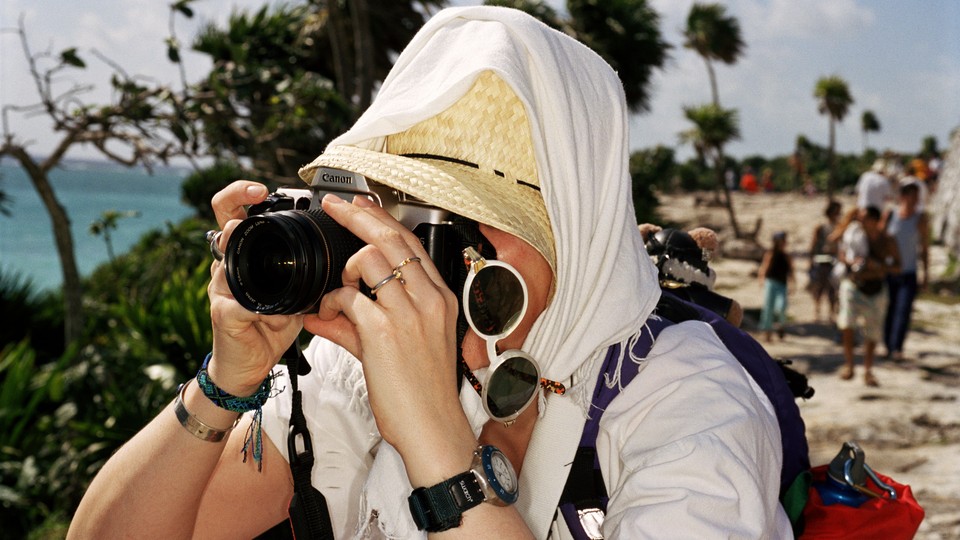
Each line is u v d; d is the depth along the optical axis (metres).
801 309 12.41
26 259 34.97
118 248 37.78
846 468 1.27
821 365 8.21
